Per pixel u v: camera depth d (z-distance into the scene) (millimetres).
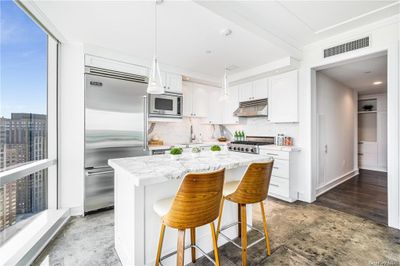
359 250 1853
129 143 2941
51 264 1649
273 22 2402
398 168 2244
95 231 2195
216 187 1252
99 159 2688
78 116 2635
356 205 3008
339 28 2568
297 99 3266
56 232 2131
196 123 4680
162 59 3250
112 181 2783
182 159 1841
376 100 5801
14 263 1491
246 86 4211
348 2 2033
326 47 2879
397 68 2240
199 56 3131
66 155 2580
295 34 2727
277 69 3312
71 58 2611
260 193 1608
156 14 1992
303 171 3213
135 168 1427
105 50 2795
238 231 2082
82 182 2637
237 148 3943
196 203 1186
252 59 3248
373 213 2703
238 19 2209
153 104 3369
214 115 4648
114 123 2820
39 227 2035
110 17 2043
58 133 2541
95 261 1692
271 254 1794
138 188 1415
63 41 2551
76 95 2631
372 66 3350
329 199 3271
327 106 3859
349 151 4824
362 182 4352
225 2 1995
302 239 2045
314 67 3064
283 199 3246
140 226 1426
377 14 2250
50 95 2500
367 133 5996
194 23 2172
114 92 2840
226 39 2557
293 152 3182
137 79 3070
